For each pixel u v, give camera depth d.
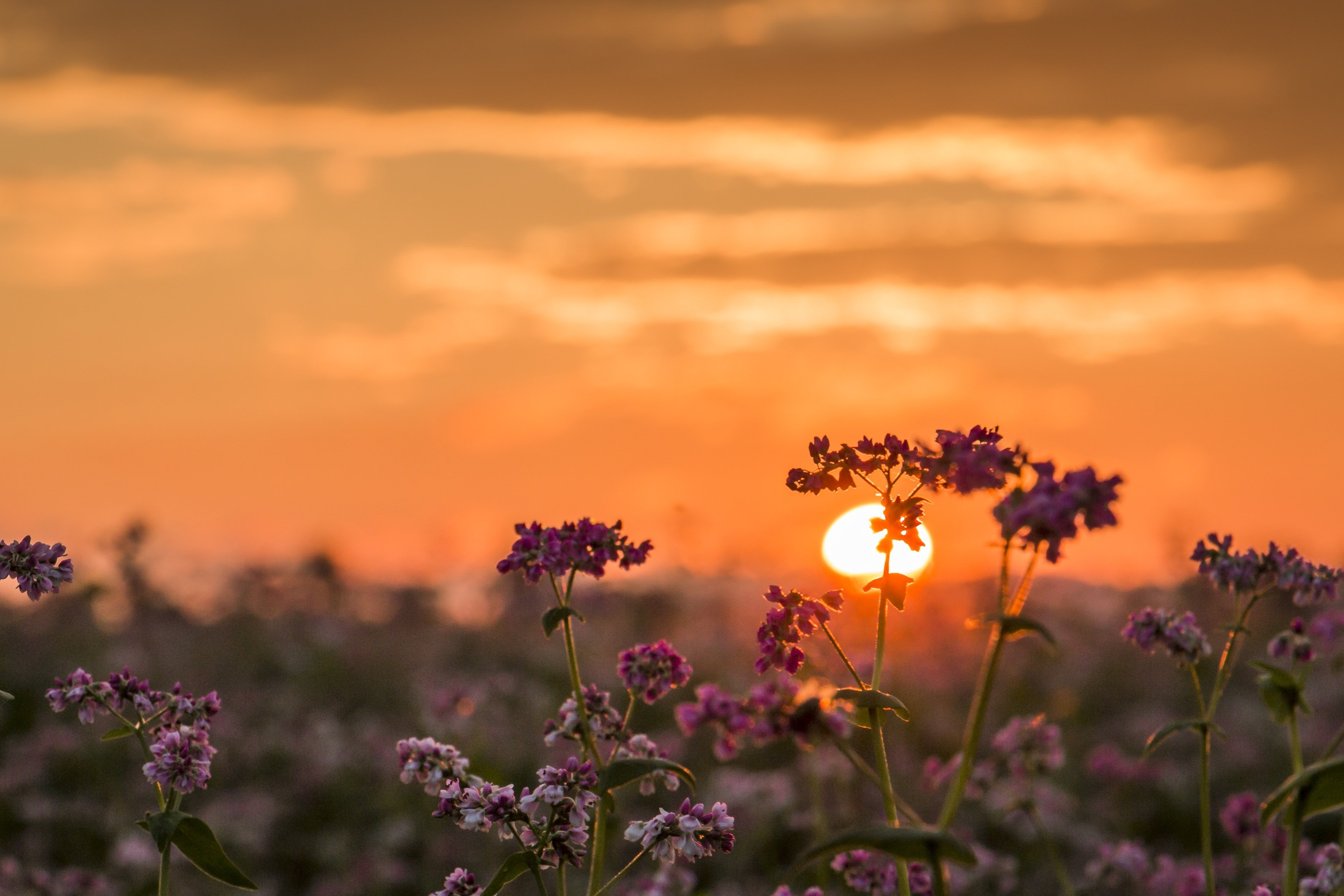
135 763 12.09
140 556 17.83
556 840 4.39
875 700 4.07
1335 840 9.59
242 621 18.16
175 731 4.53
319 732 13.00
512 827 4.47
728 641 16.62
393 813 11.25
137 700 4.50
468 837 10.55
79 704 4.48
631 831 4.38
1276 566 4.70
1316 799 4.28
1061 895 8.89
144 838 9.81
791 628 4.31
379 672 16.27
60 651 15.94
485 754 9.98
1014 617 3.56
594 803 4.43
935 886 3.53
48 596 17.00
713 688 4.45
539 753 11.10
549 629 4.41
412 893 9.75
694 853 4.34
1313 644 5.27
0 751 12.16
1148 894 8.09
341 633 17.67
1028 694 15.05
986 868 7.79
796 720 3.97
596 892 4.36
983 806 9.59
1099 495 3.49
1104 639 16.88
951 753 12.72
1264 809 4.38
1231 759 12.77
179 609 18.00
